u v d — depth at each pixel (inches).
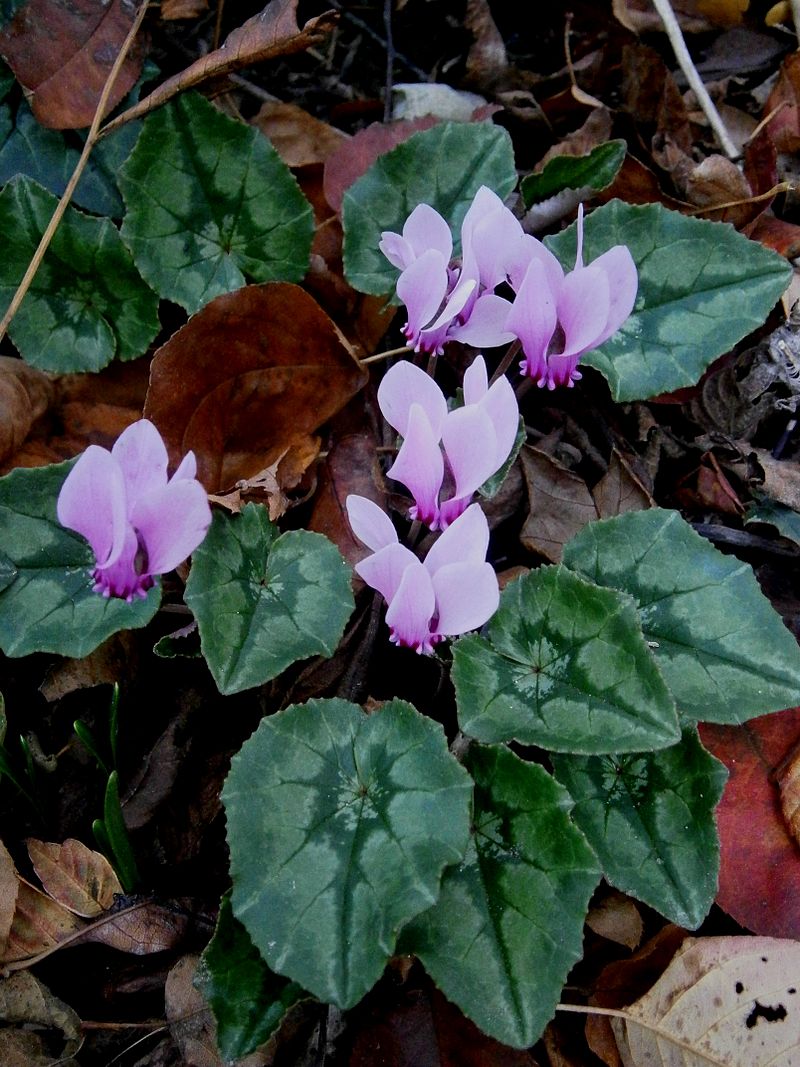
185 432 11.0
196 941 10.2
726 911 9.9
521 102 14.7
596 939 10.1
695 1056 9.4
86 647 9.9
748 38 15.7
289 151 13.8
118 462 8.8
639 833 9.8
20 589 10.3
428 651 9.5
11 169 12.4
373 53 15.6
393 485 11.9
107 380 12.3
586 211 13.3
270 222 12.1
